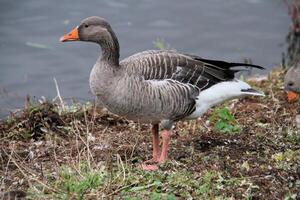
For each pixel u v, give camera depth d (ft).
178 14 69.62
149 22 67.87
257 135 40.86
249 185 33.45
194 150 39.32
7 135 42.22
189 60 38.19
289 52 62.23
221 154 38.24
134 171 35.65
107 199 32.01
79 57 62.90
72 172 34.68
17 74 59.67
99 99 37.58
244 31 66.39
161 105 36.86
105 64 37.04
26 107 45.19
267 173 34.91
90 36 37.78
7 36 65.46
